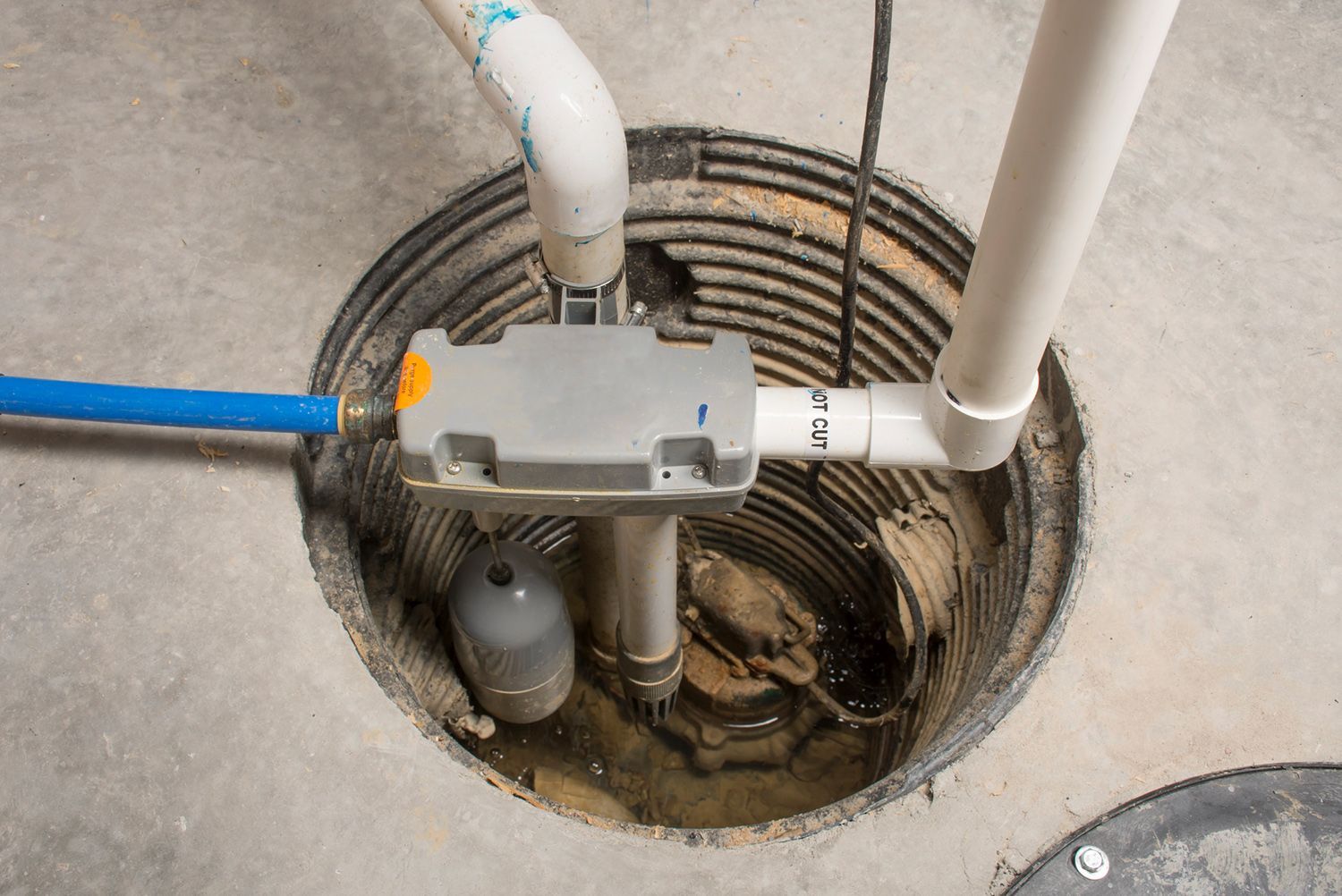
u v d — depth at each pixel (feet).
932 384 7.98
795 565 15.05
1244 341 10.33
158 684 8.30
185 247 10.47
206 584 8.70
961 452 8.04
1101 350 10.25
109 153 10.96
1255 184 11.28
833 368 12.48
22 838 7.77
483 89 7.97
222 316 10.12
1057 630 8.88
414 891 7.70
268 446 9.23
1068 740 8.39
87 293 10.14
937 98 11.76
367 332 10.68
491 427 7.38
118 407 8.38
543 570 10.57
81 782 7.95
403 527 11.42
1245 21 12.30
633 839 7.92
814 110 11.68
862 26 12.17
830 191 11.66
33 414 8.59
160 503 8.98
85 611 8.55
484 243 11.37
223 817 7.88
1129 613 8.96
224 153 11.04
